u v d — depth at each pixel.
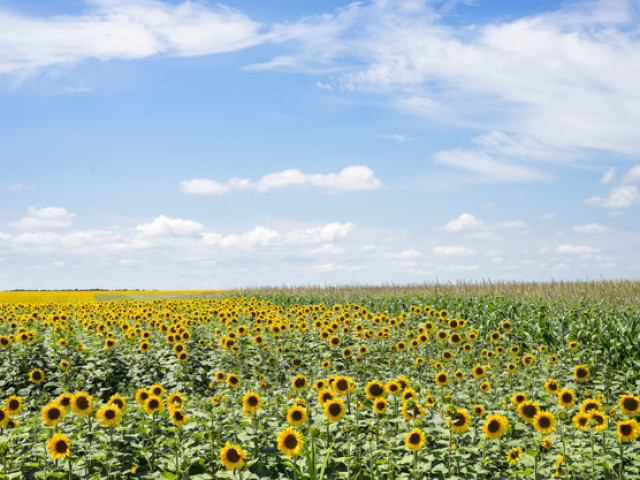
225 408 8.98
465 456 7.24
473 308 22.30
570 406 8.11
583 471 7.36
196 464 7.49
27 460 7.36
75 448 7.66
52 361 14.77
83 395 7.73
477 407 8.55
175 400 8.96
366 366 13.45
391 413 8.88
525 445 8.18
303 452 6.93
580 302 22.42
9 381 13.74
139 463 7.79
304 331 16.92
